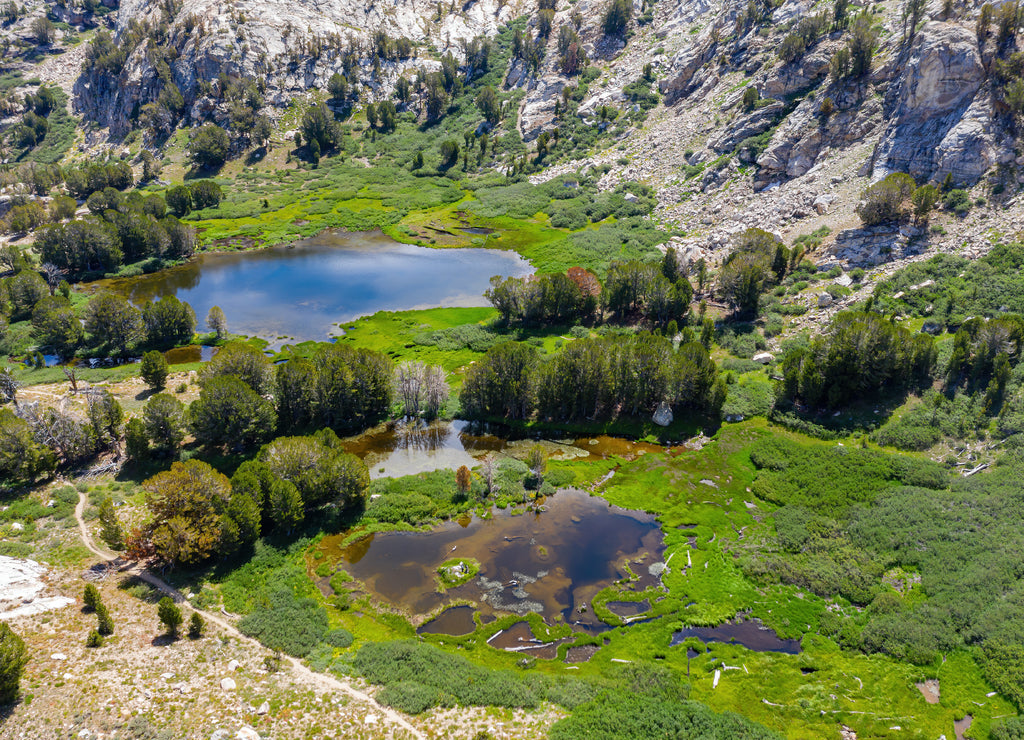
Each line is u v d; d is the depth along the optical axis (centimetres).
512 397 7525
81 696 3656
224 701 3822
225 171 18375
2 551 4984
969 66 9606
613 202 14488
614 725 3841
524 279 11069
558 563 5484
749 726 3859
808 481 6262
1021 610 4516
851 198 10325
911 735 3856
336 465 5962
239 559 5322
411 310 10812
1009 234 8300
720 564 5406
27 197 15538
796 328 8712
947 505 5625
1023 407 6306
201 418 6581
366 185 17500
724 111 14438
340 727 3744
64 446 6316
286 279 12419
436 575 5338
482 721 3903
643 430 7438
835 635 4653
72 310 9600
